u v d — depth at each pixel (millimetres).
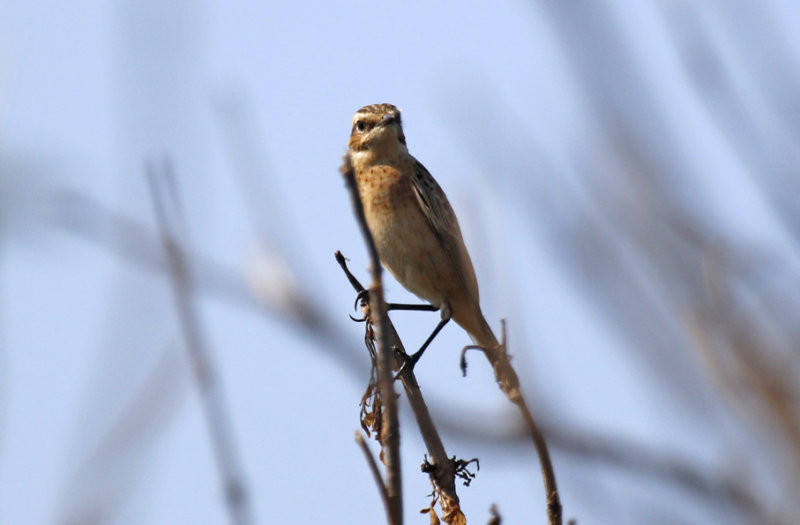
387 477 5727
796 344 4820
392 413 5773
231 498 5398
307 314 5184
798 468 4379
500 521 5648
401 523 5652
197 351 5715
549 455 5102
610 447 4672
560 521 5883
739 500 4371
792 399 4613
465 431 4887
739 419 4656
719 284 5098
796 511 4289
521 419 4824
